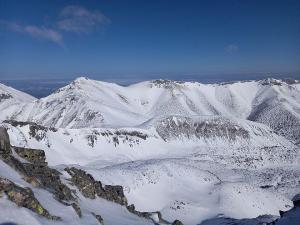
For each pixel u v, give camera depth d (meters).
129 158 150.50
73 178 43.22
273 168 153.12
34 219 23.86
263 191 91.50
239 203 80.94
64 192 35.34
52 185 34.44
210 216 74.31
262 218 62.53
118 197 50.00
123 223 38.47
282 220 41.25
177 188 85.25
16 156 36.31
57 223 25.91
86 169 72.50
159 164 93.62
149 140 173.12
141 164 98.25
